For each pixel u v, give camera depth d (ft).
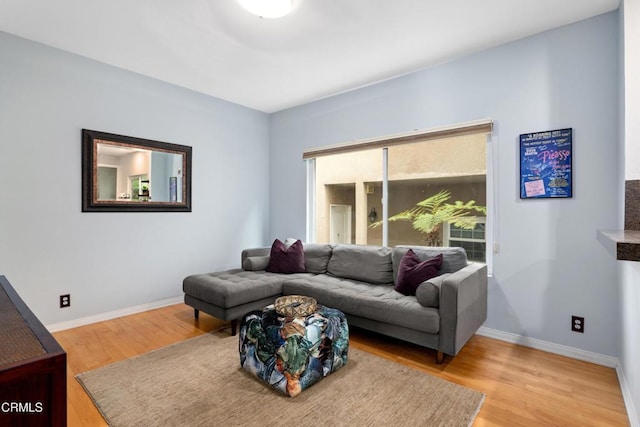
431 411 5.88
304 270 12.03
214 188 13.73
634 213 6.22
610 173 7.67
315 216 14.43
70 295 9.96
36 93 9.28
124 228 11.13
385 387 6.66
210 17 7.86
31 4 7.44
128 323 10.41
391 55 9.80
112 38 8.95
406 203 11.51
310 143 14.23
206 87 12.55
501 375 7.23
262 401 6.14
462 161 10.21
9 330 2.87
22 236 9.11
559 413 5.89
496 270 9.36
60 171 9.73
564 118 8.26
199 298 10.00
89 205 10.28
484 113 9.50
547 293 8.54
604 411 5.96
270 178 15.93
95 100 10.36
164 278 12.22
